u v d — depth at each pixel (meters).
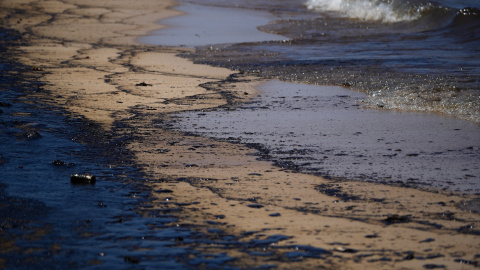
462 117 10.98
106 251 5.46
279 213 6.55
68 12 30.81
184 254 5.44
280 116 11.41
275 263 5.27
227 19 29.75
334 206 6.76
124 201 6.86
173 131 10.31
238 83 14.97
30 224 6.08
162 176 7.87
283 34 24.84
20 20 27.67
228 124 10.80
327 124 10.73
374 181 7.62
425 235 5.92
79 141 9.54
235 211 6.60
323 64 17.39
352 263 5.29
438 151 8.91
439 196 7.04
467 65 16.27
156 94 13.46
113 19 28.78
